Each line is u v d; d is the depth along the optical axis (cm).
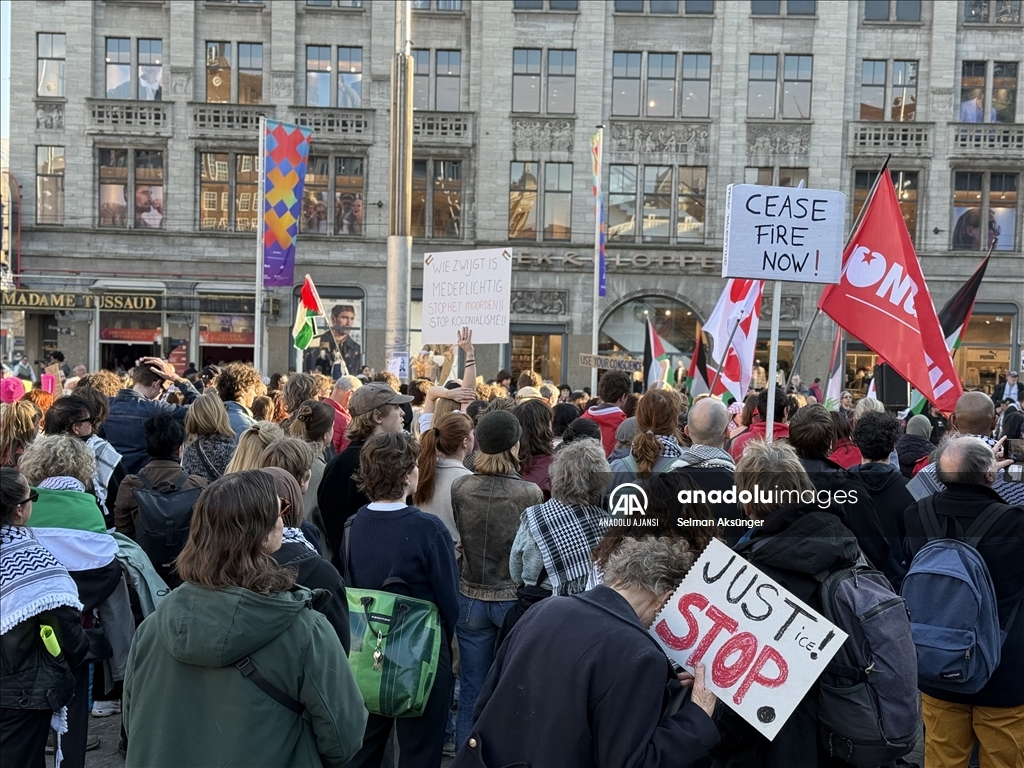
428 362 1290
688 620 278
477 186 2819
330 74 2806
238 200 2800
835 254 553
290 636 260
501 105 2809
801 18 2802
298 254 2788
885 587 291
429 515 425
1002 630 380
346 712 268
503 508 472
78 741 411
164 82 2775
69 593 342
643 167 2845
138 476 504
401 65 1288
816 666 269
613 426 744
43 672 341
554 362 2870
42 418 635
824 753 295
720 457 472
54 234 2730
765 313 2819
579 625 254
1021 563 379
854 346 2809
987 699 383
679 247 2811
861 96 2852
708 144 2831
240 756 250
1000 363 2827
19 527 348
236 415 690
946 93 2802
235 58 2781
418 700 391
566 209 2845
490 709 256
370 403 521
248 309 2762
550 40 2808
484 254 829
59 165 2744
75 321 2741
